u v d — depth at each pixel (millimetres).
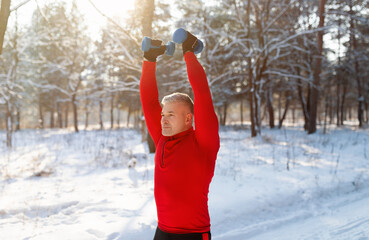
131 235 3652
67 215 4434
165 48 1541
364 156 9961
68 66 23875
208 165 1345
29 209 4695
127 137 18500
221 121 34969
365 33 21906
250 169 7625
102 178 6891
